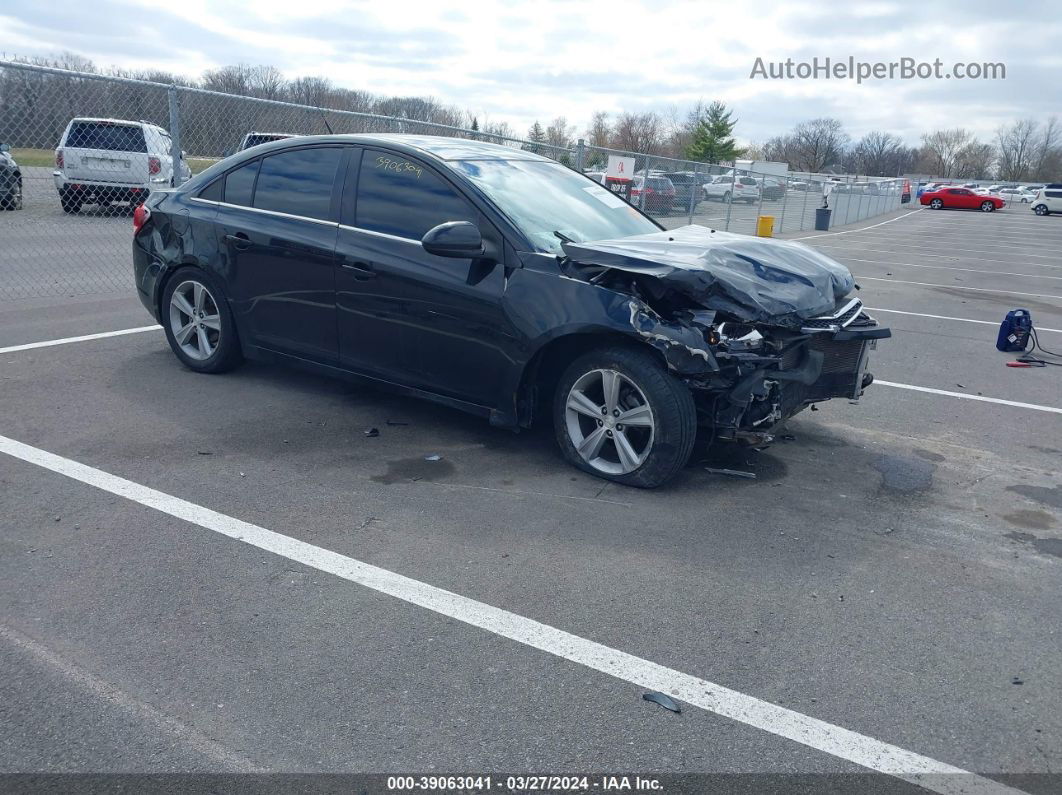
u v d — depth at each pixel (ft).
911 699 9.90
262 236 18.61
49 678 9.48
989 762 8.93
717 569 12.71
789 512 14.93
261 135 35.91
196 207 20.03
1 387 19.07
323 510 13.96
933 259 69.67
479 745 8.79
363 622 10.85
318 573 11.99
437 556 12.64
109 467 15.12
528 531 13.60
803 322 15.01
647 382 14.65
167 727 8.82
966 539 14.29
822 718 9.48
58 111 30.86
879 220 142.72
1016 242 96.84
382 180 17.44
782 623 11.35
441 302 16.24
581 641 10.68
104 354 22.26
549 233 16.33
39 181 31.78
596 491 15.28
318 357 18.53
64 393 18.92
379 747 8.68
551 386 16.66
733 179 69.00
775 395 15.17
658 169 59.72
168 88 29.76
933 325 35.40
